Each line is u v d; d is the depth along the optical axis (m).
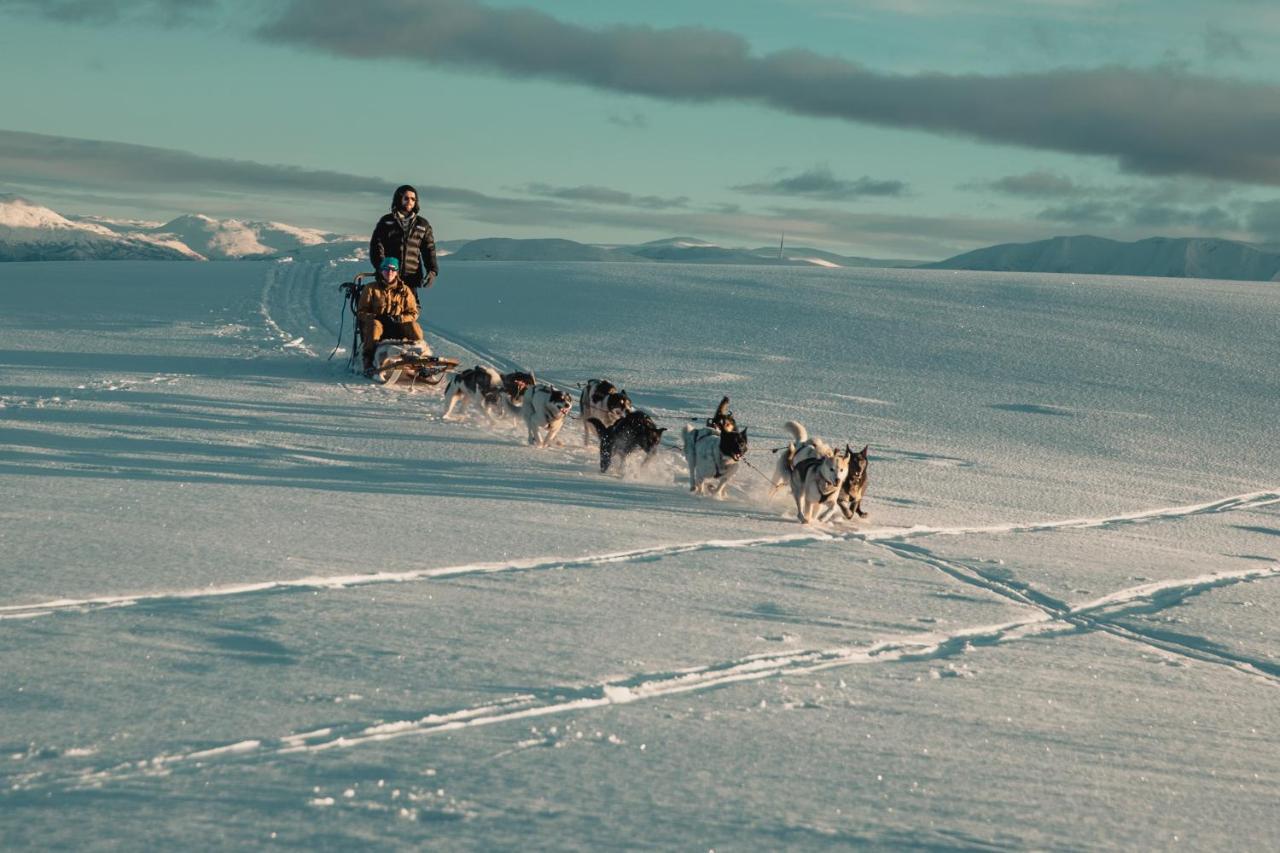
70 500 11.97
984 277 54.34
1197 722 7.35
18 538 9.95
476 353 32.59
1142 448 23.67
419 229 27.03
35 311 40.09
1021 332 37.94
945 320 40.00
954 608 10.15
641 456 18.62
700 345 34.88
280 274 52.84
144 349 30.94
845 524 14.50
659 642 8.09
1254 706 7.90
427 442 18.97
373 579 9.47
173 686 6.38
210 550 9.98
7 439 16.30
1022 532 14.86
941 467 19.83
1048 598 10.92
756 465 19.06
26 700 6.01
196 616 7.90
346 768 5.37
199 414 20.25
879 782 5.75
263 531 11.02
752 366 31.62
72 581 8.60
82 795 4.88
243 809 4.83
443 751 5.68
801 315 40.59
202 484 13.71
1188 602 11.12
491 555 10.76
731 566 11.19
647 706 6.69
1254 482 20.84
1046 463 21.27
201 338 33.78
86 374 25.31
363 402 23.28
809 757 6.04
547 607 8.88
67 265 62.34
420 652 7.36
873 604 10.00
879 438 22.77
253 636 7.49
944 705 7.23
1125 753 6.58
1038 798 5.72
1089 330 38.47
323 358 30.33
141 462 15.16
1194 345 36.19
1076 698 7.70
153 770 5.20
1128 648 9.34
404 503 13.41
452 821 4.84
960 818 5.36
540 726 6.16
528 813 4.99
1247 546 14.91
